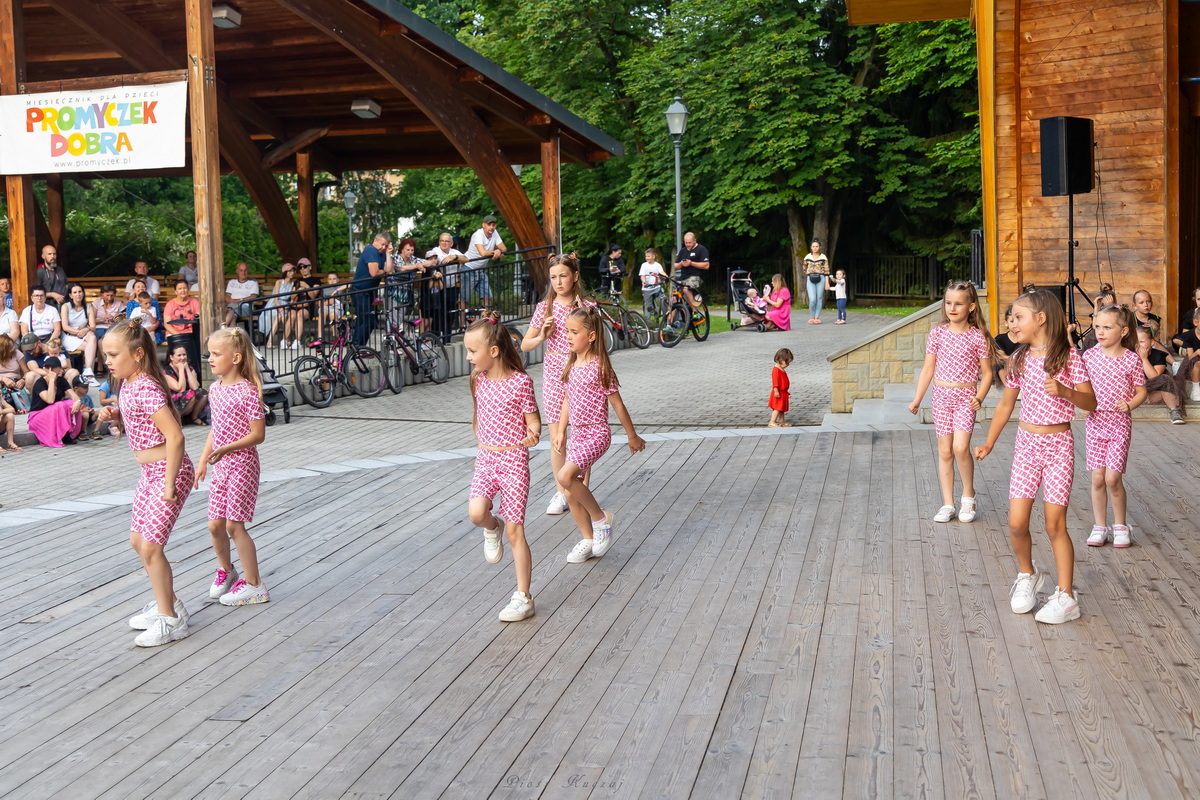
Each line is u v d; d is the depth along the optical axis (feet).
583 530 19.72
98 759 12.11
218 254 43.93
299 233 74.08
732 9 96.78
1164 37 34.47
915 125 104.58
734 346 63.87
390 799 10.96
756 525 21.83
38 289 45.65
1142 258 35.53
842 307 79.36
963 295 21.09
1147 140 35.12
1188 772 10.87
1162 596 16.53
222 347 16.87
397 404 45.52
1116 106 35.35
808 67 96.02
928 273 104.88
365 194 145.18
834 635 15.28
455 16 133.80
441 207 121.90
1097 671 13.62
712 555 19.72
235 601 17.66
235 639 16.06
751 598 17.12
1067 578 15.58
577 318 19.21
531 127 62.59
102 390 38.99
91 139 45.11
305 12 47.24
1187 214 46.24
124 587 18.86
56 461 33.83
